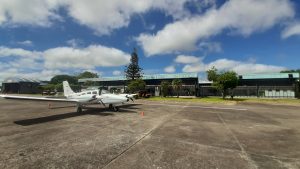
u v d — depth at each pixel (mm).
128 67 51406
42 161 4953
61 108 18594
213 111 16562
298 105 23188
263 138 7379
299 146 6355
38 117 12727
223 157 5285
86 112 15406
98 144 6461
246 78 42219
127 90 44750
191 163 4848
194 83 47938
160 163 4832
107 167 4582
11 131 8414
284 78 40188
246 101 29609
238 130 8805
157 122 10836
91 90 16109
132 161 4965
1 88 77125
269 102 27656
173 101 29266
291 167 4656
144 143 6594
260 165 4758
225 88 34750
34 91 74500
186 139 7156
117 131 8453
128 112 15508
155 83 52719
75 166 4641
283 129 9109
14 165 4691
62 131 8430
